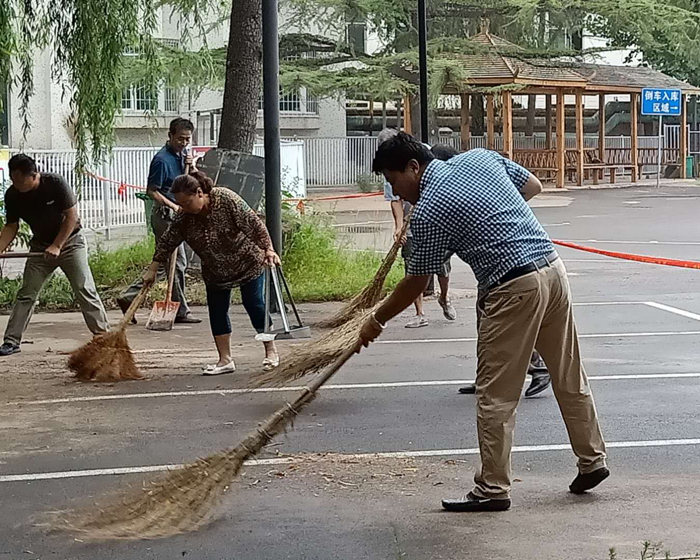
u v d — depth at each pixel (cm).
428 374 925
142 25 1557
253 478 627
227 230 890
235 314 1275
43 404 825
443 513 561
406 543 516
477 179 545
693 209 2919
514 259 537
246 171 1355
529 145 4109
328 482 619
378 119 4434
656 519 548
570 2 3434
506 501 561
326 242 1536
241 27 1466
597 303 1345
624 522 543
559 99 3675
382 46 3825
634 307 1312
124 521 543
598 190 3712
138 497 558
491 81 3325
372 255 1586
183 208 883
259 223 891
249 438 550
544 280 542
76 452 692
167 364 976
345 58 3391
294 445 700
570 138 4469
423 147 558
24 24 1294
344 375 923
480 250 540
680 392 850
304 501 584
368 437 720
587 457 583
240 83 1470
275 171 1200
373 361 983
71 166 1986
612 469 641
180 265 1198
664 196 3441
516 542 515
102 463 667
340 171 3894
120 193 2041
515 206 546
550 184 3881
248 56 1469
